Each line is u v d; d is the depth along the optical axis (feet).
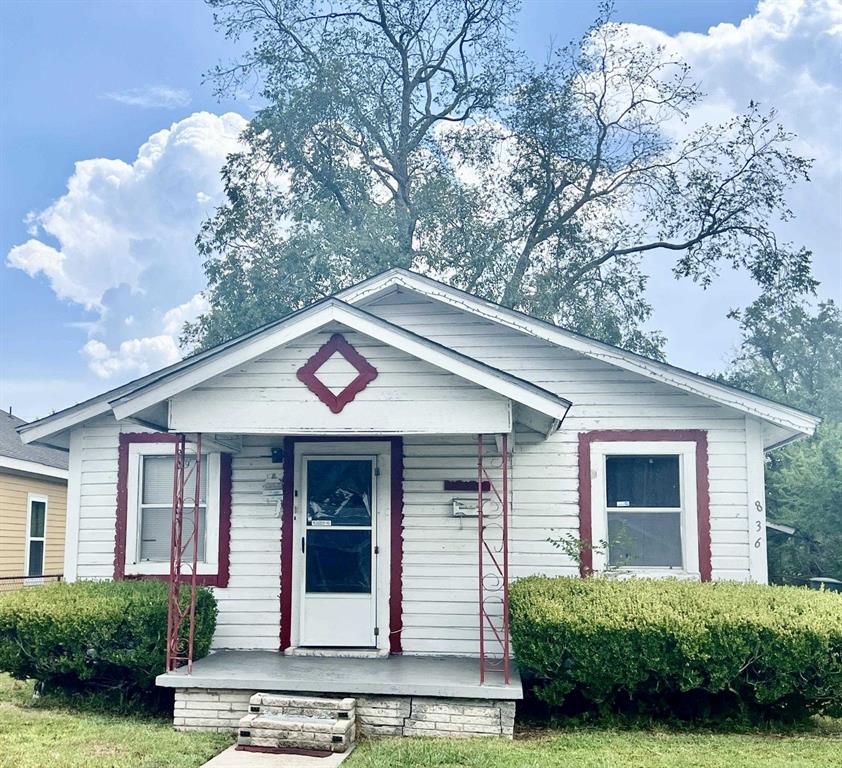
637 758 24.03
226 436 34.83
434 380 28.40
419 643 34.65
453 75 95.30
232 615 35.60
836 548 51.88
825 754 24.40
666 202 90.79
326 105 88.89
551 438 35.78
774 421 34.40
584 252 91.61
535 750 25.03
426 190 88.69
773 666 26.91
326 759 24.71
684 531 34.76
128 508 37.14
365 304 37.91
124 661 30.30
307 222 84.58
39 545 72.08
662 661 27.17
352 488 35.88
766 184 88.53
